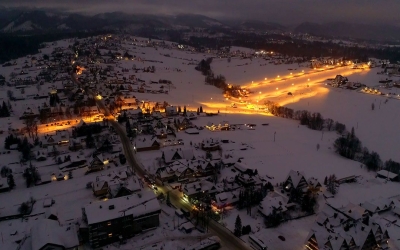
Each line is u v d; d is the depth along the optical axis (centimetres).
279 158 17462
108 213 9919
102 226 9712
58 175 14012
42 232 9094
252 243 9919
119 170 14525
